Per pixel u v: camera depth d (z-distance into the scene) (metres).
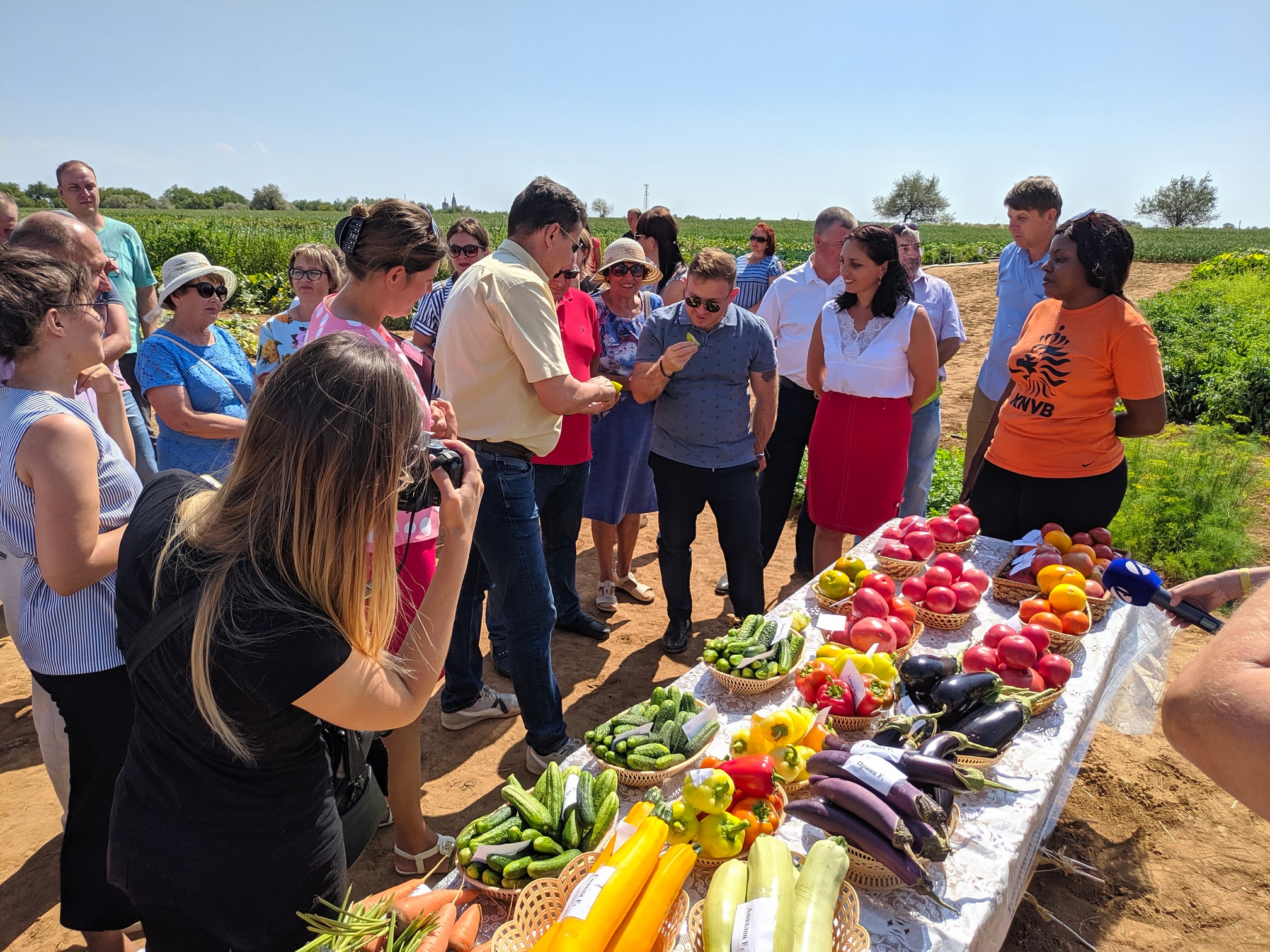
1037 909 2.86
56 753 2.52
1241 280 22.91
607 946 1.41
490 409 3.08
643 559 6.01
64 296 2.05
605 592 5.09
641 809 1.79
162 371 3.63
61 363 2.10
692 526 4.33
